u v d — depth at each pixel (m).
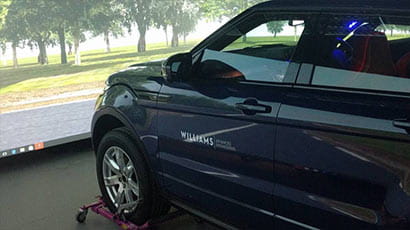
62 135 5.27
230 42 2.66
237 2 6.47
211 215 2.83
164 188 3.12
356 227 2.04
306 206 2.20
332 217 2.11
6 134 4.83
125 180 3.43
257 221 2.49
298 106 2.18
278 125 2.24
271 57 2.45
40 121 5.09
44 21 4.99
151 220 3.32
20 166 5.04
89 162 5.11
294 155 2.20
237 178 2.51
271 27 2.48
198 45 2.86
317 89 2.19
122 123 3.57
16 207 3.99
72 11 5.17
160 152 3.03
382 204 1.93
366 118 1.94
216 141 2.58
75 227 3.59
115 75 3.51
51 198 4.16
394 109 1.89
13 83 4.88
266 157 2.32
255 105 2.35
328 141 2.06
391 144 1.86
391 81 2.01
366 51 2.12
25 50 4.92
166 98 2.91
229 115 2.48
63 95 5.26
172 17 6.05
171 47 6.12
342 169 2.03
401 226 1.88
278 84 2.34
